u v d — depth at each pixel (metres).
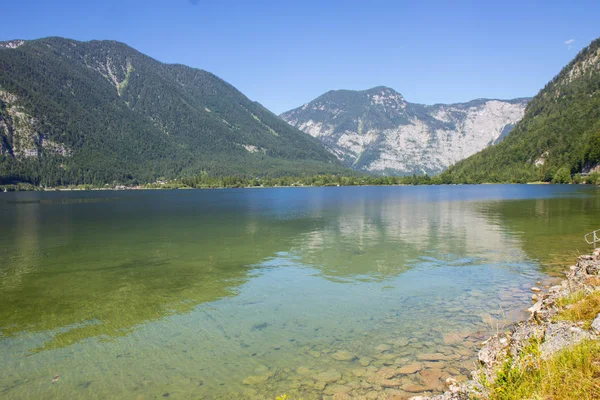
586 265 22.03
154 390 11.89
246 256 33.06
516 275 24.19
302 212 79.75
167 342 15.41
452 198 119.31
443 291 21.16
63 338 16.03
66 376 12.86
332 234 45.44
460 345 14.08
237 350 14.51
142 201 138.00
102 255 34.84
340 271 26.67
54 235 49.00
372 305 19.19
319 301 20.14
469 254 31.44
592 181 182.12
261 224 58.03
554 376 7.95
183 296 21.70
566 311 13.04
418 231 46.34
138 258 33.19
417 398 10.45
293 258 31.69
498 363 10.99
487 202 96.06
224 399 11.28
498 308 18.00
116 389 12.01
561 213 63.06
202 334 16.14
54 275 27.39
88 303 20.72
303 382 12.01
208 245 39.34
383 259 30.31
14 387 12.24
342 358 13.53
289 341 15.17
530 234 41.44
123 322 17.77
